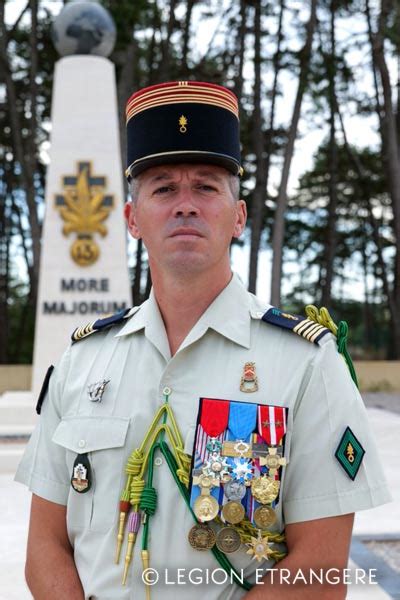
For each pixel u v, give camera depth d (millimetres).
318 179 29203
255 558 1526
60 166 9633
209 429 1561
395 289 24094
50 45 20062
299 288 32812
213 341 1679
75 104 9656
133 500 1583
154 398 1670
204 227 1654
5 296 25516
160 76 20641
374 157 25156
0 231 26375
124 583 1569
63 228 9625
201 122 1669
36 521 1782
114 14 16516
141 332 1773
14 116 19891
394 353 23844
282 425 1544
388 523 5457
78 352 1855
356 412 1583
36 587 1703
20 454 7699
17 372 17203
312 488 1533
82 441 1679
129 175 1773
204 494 1533
